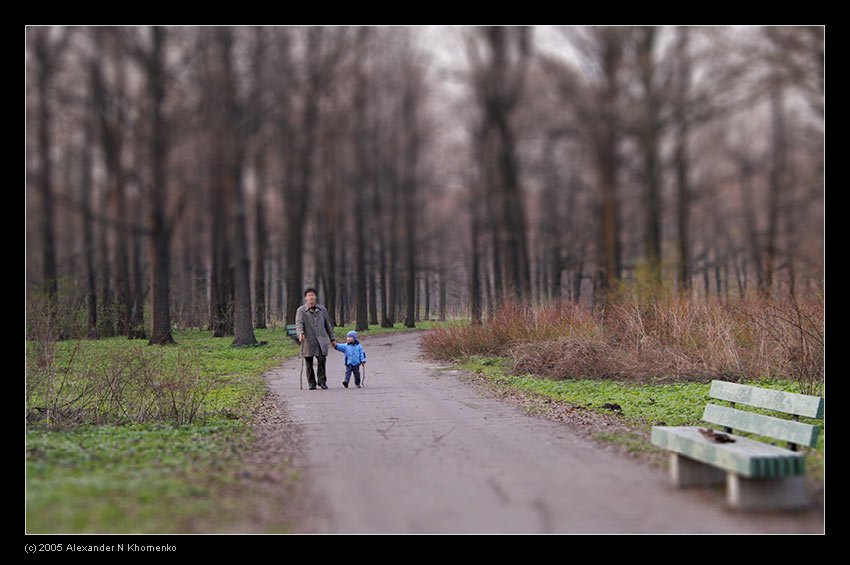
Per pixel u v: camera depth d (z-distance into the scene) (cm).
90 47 3095
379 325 5309
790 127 3031
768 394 800
